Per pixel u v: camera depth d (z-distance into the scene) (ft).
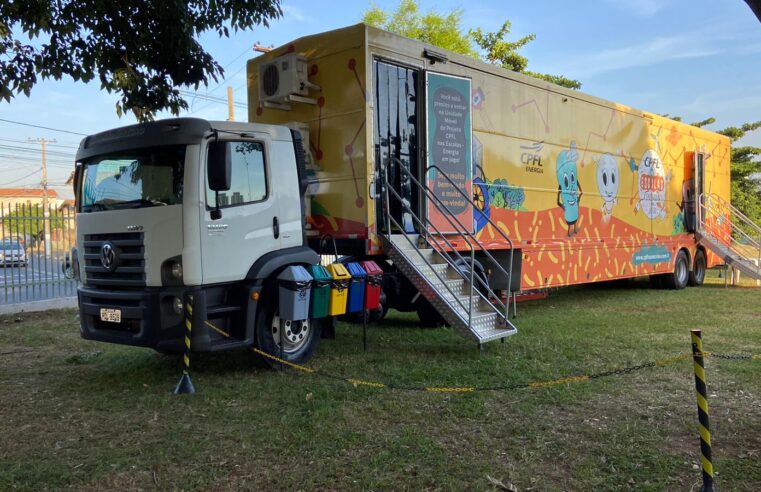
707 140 54.85
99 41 26.63
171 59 27.63
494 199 31.42
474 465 14.06
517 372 21.95
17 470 13.91
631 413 17.61
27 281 38.99
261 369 22.75
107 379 21.85
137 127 21.09
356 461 14.30
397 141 26.55
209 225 20.34
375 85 25.46
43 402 19.11
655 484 13.00
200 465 14.24
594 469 13.76
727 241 57.72
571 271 37.29
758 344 26.96
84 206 22.39
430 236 26.53
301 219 23.70
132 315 20.27
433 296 25.05
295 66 25.80
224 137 20.74
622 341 27.71
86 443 15.66
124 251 20.94
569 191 37.27
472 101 29.96
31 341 29.30
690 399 18.89
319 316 23.11
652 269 46.42
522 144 33.42
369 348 26.40
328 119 26.21
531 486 13.00
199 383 20.98
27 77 24.93
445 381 20.89
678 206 50.29
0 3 22.71
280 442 15.49
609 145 41.24
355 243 25.89
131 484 13.32
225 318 21.40
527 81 33.78
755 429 16.22
